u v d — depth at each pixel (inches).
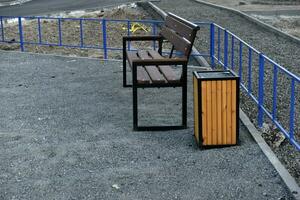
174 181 252.4
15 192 245.8
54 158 273.6
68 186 249.4
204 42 568.1
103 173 259.3
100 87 386.3
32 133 303.4
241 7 894.4
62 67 447.5
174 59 303.7
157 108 341.1
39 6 981.2
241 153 275.4
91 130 306.2
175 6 931.3
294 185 245.0
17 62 468.4
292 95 276.8
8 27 679.7
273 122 306.7
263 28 675.4
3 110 340.2
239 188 246.4
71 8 935.7
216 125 280.4
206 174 257.4
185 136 298.0
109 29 653.9
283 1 979.3
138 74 318.7
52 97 364.8
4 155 277.6
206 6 925.2
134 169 262.4
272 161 265.3
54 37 603.2
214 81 277.0
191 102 350.9
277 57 506.3
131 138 295.6
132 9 889.5
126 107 343.3
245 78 426.6
